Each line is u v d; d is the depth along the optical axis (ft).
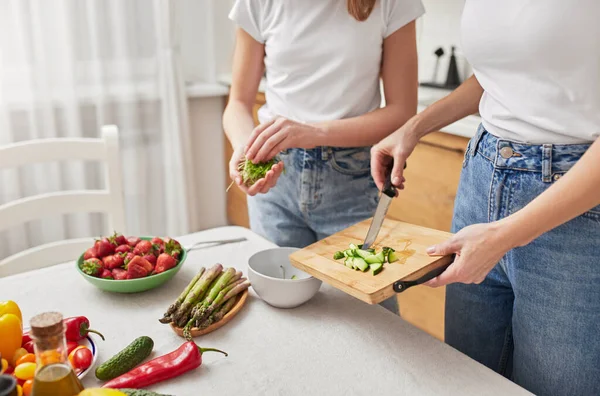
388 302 4.41
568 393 3.47
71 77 8.25
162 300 3.70
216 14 9.68
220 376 2.93
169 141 9.24
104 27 8.37
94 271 3.75
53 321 2.07
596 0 2.92
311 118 4.63
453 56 7.25
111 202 5.41
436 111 4.10
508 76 3.39
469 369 3.00
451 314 4.26
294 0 4.41
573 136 3.16
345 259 3.49
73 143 5.31
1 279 3.94
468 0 3.57
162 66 8.92
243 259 4.25
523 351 3.62
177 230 9.64
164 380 2.88
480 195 3.65
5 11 7.72
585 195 2.75
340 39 4.38
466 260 2.96
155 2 8.61
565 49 3.04
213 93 9.64
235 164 4.26
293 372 2.97
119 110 8.80
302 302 3.59
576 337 3.35
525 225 2.85
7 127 7.98
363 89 4.56
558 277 3.30
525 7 3.15
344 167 4.58
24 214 5.11
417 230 3.87
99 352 3.13
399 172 3.92
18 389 2.40
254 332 3.33
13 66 7.95
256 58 4.97
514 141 3.41
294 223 4.88
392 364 3.04
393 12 4.37
